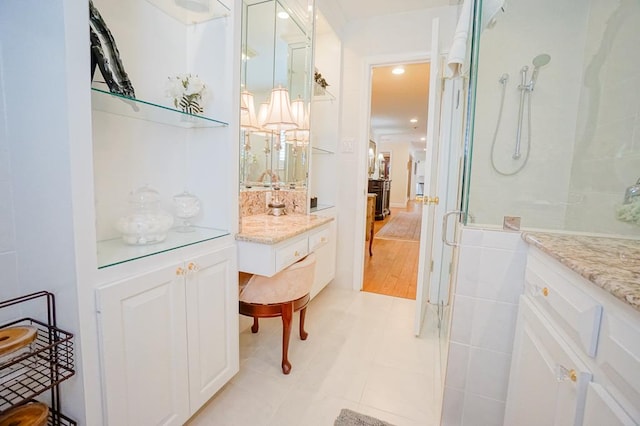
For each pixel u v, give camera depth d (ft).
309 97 7.52
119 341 3.00
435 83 6.04
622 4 4.34
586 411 2.09
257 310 5.12
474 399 4.11
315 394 4.88
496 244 3.84
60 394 2.93
